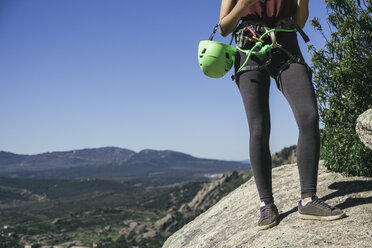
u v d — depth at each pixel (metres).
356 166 3.59
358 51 3.65
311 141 2.45
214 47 2.77
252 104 2.62
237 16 2.62
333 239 2.17
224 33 2.82
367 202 2.63
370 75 3.60
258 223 2.72
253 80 2.64
